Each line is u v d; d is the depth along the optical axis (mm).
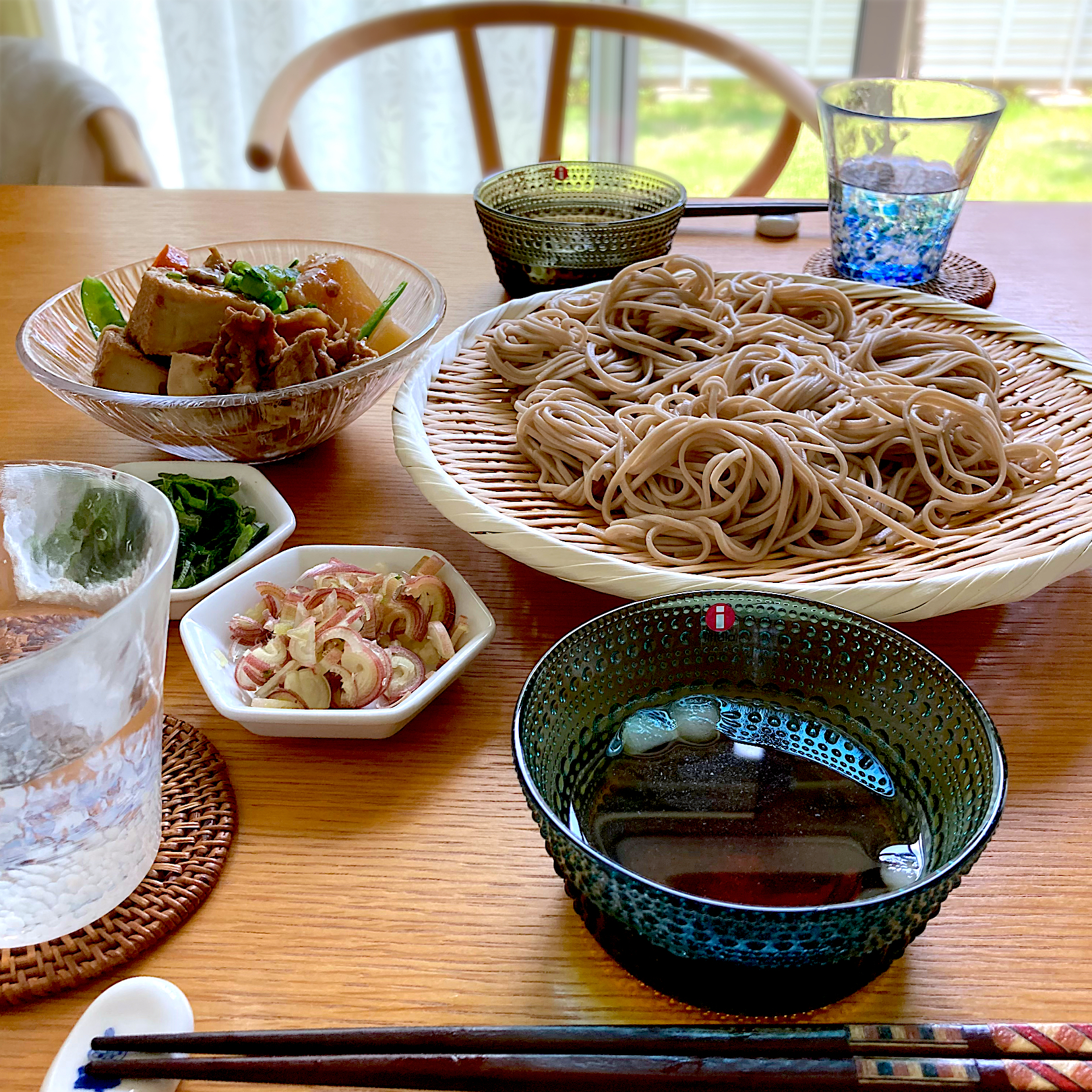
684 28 946
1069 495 449
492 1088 270
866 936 269
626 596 394
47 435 534
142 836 327
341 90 1312
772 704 355
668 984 298
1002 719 386
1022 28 1297
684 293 551
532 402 494
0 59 1049
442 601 401
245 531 440
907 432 476
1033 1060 269
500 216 614
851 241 646
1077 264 686
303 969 319
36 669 263
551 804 315
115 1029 298
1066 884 336
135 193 799
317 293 517
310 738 382
